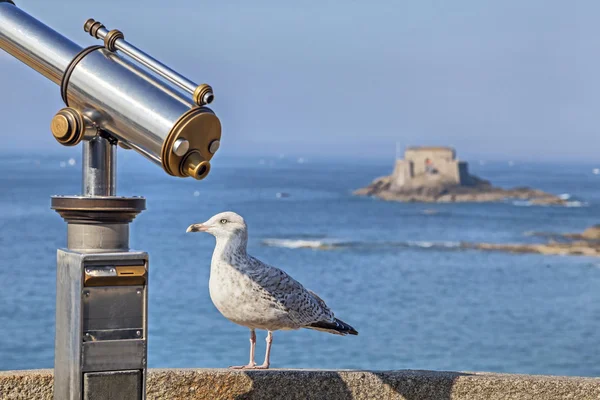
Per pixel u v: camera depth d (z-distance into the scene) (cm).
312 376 397
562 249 6919
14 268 4938
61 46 315
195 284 4491
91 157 319
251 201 13138
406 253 6769
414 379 398
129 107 297
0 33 326
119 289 310
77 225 313
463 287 4828
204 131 296
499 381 395
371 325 3491
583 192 18512
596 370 2775
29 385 376
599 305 4150
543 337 3284
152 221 9175
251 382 395
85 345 305
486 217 10844
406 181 13775
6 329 3014
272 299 416
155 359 2538
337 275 5400
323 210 11606
